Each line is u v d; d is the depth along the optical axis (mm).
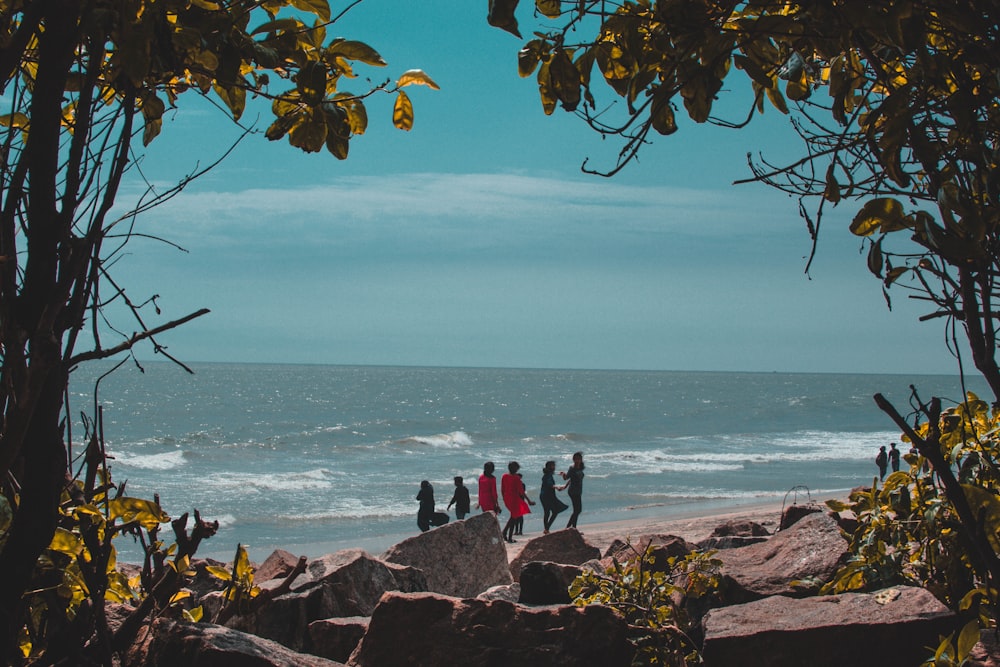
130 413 97562
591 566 6605
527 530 25125
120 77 2152
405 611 3912
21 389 1899
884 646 3520
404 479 41969
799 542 4930
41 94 1938
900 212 1942
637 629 3889
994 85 1874
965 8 1786
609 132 2164
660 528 18906
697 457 53969
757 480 41406
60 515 2264
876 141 1951
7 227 1939
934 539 3852
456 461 52625
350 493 36188
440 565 8562
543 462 51812
